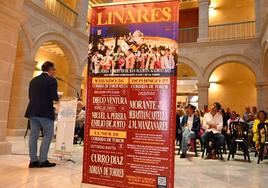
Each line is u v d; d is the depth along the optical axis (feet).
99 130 9.61
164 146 8.71
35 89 14.66
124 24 9.66
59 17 43.16
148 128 8.96
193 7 58.18
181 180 13.41
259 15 44.34
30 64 34.78
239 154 28.07
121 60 9.57
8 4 18.43
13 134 32.55
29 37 34.35
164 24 9.14
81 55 46.88
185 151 23.39
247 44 44.39
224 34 52.90
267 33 33.99
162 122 8.82
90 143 9.68
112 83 9.62
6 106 18.88
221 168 17.88
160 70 9.02
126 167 9.08
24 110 34.32
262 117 23.47
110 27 9.85
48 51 49.37
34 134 14.57
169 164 8.58
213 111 24.54
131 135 9.15
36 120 14.60
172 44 8.96
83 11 47.93
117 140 9.31
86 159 9.67
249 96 51.24
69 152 17.11
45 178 12.01
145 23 9.38
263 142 21.85
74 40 44.73
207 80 46.85
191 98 54.49
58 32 40.27
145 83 9.17
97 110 9.73
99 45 9.93
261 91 41.88
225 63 46.98
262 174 16.01
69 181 11.68
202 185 12.43
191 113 26.53
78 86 46.03
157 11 9.27
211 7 55.77
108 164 9.34
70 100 18.11
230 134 25.25
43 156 14.80
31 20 34.71
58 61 52.65
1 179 11.46
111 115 9.50
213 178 14.23
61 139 17.62
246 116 34.58
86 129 9.80
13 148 21.70
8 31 19.08
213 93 54.03
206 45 47.52
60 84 52.85
